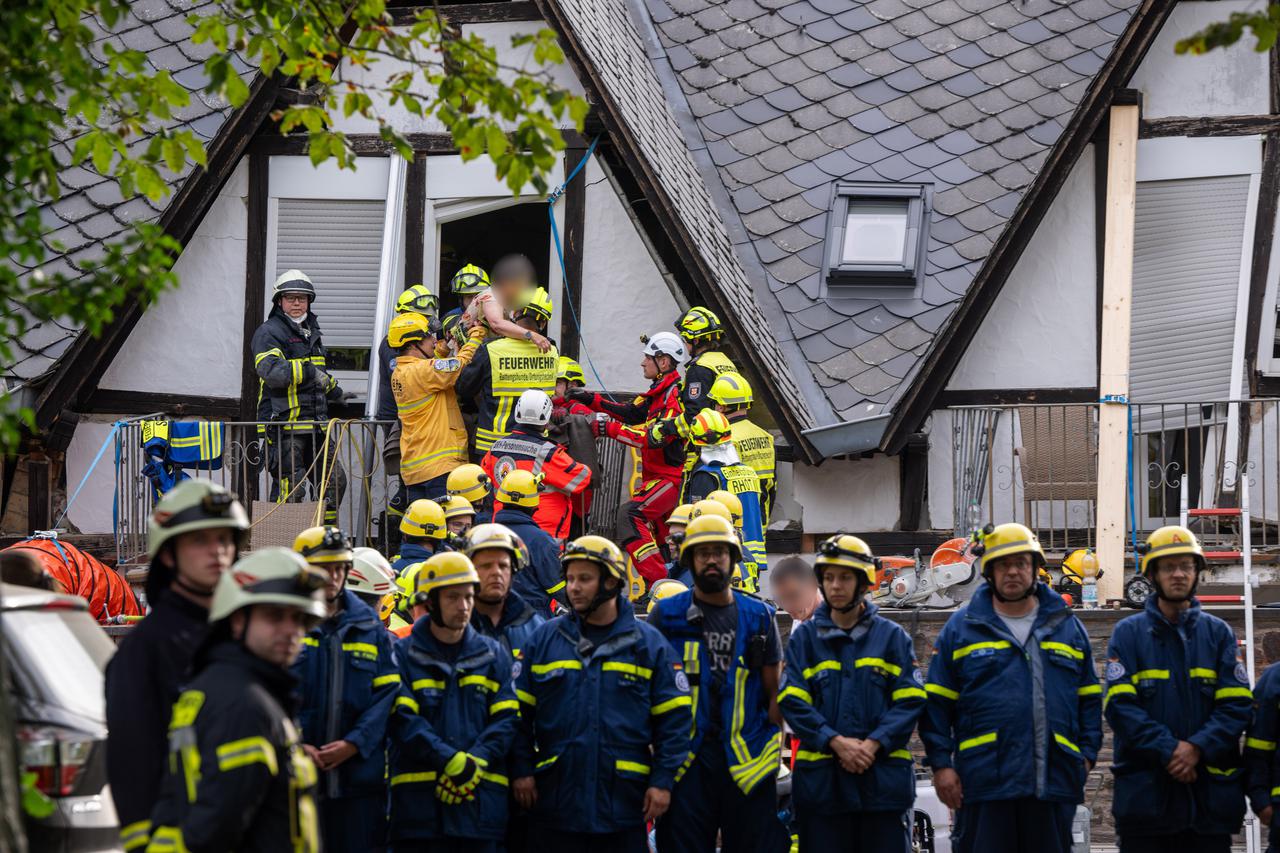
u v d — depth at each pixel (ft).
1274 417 108.27
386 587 74.59
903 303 106.22
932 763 68.18
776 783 67.15
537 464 93.35
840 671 66.44
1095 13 118.83
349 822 62.08
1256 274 109.81
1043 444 105.40
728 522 67.92
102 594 97.04
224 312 110.93
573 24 106.01
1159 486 107.65
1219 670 68.90
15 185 53.47
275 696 42.83
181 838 40.73
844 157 113.80
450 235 115.85
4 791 42.39
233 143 109.60
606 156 111.34
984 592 69.31
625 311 111.65
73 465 108.06
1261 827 88.28
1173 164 111.14
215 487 47.44
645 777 64.75
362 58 59.67
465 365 98.99
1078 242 110.11
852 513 106.73
